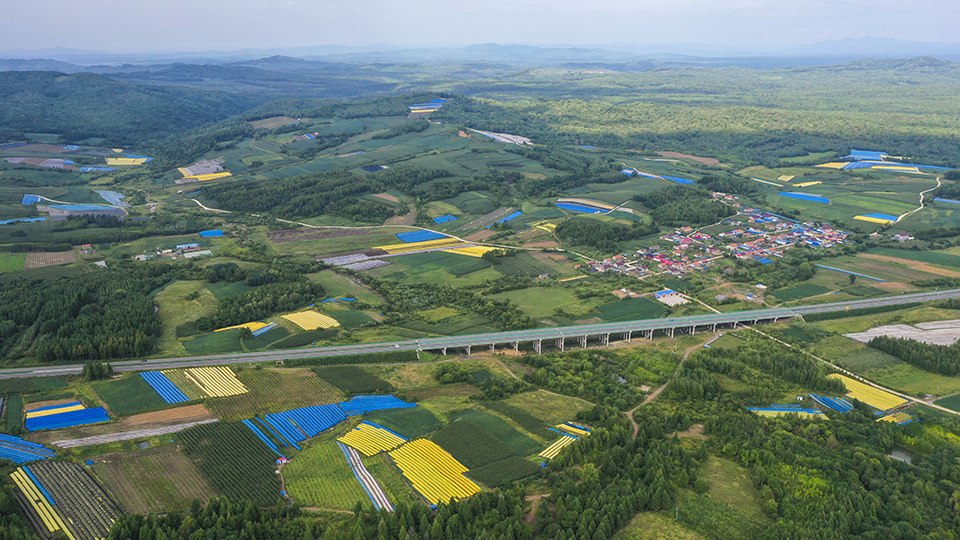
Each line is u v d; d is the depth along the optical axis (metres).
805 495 167.25
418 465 180.50
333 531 147.62
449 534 147.75
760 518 161.38
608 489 165.25
